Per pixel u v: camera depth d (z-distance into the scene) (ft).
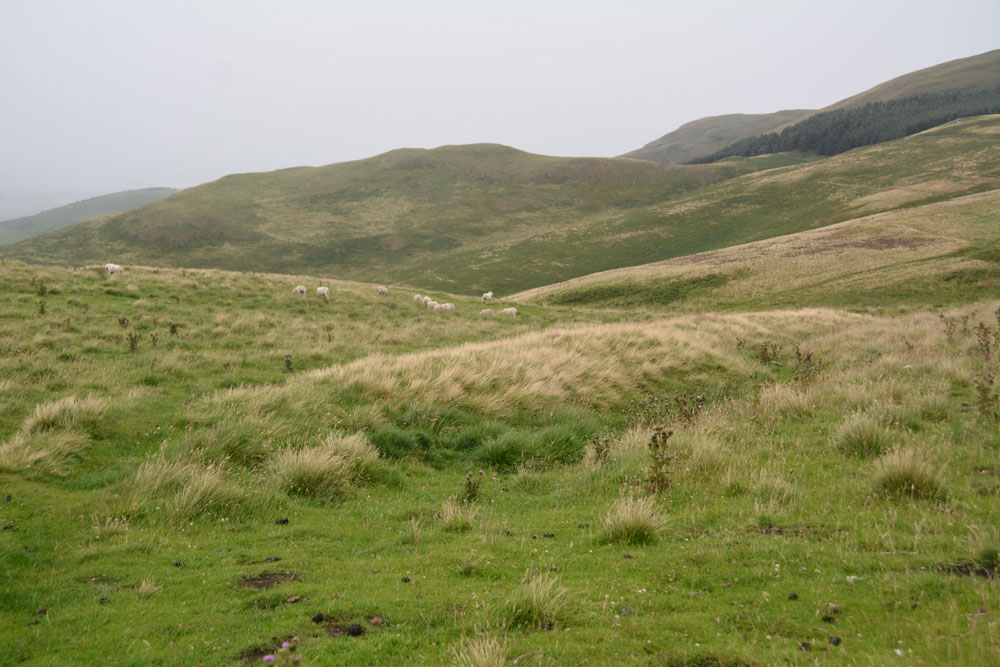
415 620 11.94
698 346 52.13
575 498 21.30
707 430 27.61
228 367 46.50
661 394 40.19
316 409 31.19
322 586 13.76
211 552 16.33
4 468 21.24
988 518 15.40
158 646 11.14
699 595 12.62
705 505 18.85
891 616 10.91
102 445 25.71
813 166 410.93
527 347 47.91
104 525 17.79
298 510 20.20
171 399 35.09
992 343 43.88
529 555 15.67
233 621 12.04
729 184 425.69
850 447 23.36
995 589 11.27
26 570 14.80
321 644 10.80
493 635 10.91
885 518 16.24
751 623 11.19
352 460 23.80
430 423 30.83
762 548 14.70
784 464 22.18
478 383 36.42
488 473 25.79
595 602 12.51
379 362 41.34
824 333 76.79
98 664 10.60
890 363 40.83
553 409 34.40
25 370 39.17
